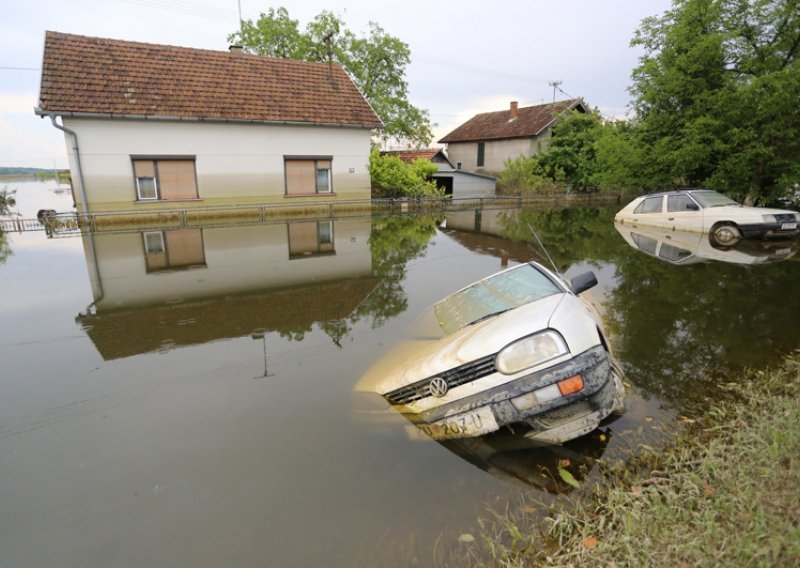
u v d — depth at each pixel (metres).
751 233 10.66
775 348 4.43
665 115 14.72
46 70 14.33
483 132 34.31
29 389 3.83
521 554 2.14
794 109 12.40
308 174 18.39
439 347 3.38
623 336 4.79
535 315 3.14
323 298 6.39
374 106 30.03
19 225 14.06
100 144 14.34
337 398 3.60
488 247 10.53
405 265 8.55
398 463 2.82
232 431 3.18
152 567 2.11
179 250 10.26
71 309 5.99
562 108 30.73
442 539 2.24
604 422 3.21
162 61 16.56
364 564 2.10
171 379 3.99
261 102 17.28
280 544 2.22
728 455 2.61
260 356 4.45
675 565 1.89
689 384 3.74
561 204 24.80
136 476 2.73
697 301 5.95
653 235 11.91
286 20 27.48
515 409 2.82
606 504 2.35
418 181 22.36
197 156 15.95
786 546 1.81
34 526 2.36
